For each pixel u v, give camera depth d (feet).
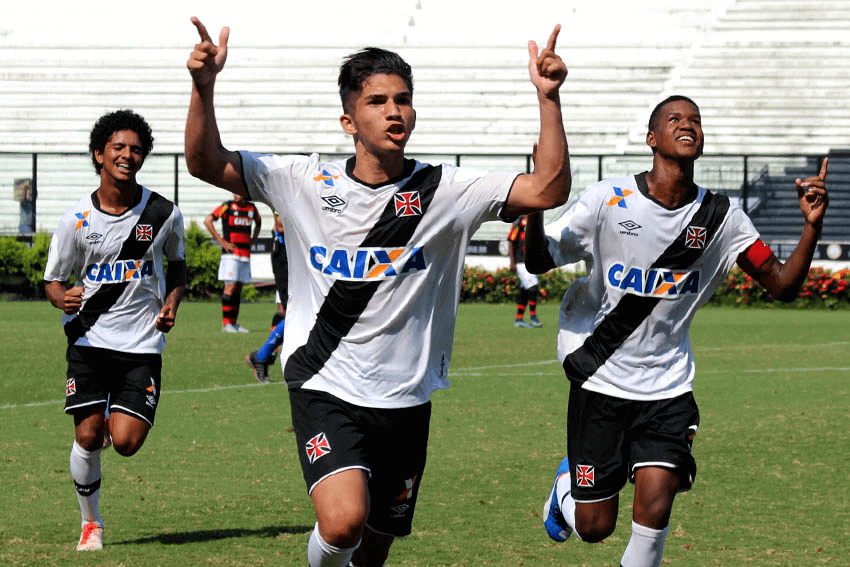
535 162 34.09
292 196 35.24
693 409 40.50
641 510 39.68
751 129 283.79
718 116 286.46
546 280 231.91
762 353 129.49
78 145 293.23
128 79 305.32
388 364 35.01
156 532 49.88
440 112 292.61
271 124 292.40
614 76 295.69
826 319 188.44
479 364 116.47
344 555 33.01
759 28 306.76
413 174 34.91
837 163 258.78
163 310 49.88
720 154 240.32
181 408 85.61
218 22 322.96
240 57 306.14
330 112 294.87
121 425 48.24
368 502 33.06
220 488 59.00
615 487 41.45
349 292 34.78
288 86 300.40
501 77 297.74
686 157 39.37
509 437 74.43
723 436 75.00
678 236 40.06
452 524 51.85
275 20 321.73
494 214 35.19
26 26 323.37
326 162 35.68
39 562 44.65
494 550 47.44
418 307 35.12
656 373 40.78
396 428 35.19
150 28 321.32
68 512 53.57
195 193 270.87
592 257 41.27
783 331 162.40
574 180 251.80
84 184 272.92
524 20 318.86
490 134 288.71
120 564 44.50
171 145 287.07
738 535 49.88
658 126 40.09
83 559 45.14
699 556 46.34
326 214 34.78
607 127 287.69
